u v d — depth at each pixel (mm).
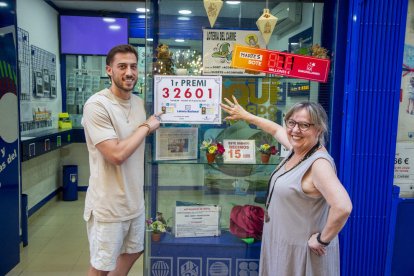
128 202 1744
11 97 2537
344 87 1860
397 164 2014
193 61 1901
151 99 1854
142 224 1881
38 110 4004
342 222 1234
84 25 4828
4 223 2465
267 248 1561
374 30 1799
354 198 1897
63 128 4586
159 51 1864
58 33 4766
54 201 4590
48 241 3262
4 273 2473
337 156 1929
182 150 1972
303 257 1392
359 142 1861
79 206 4418
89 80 4965
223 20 1889
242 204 2100
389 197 1910
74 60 4910
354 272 1950
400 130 2008
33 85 3838
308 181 1360
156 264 2020
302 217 1393
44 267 2727
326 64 1869
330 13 1901
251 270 2029
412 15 1929
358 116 1844
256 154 2010
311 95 1952
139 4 4562
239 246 2016
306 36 1915
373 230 1929
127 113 1745
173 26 1897
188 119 1852
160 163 1980
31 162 3793
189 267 2029
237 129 2002
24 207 3107
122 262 1921
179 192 2053
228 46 1895
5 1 2426
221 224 2096
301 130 1384
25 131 3617
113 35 4922
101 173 1687
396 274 1971
